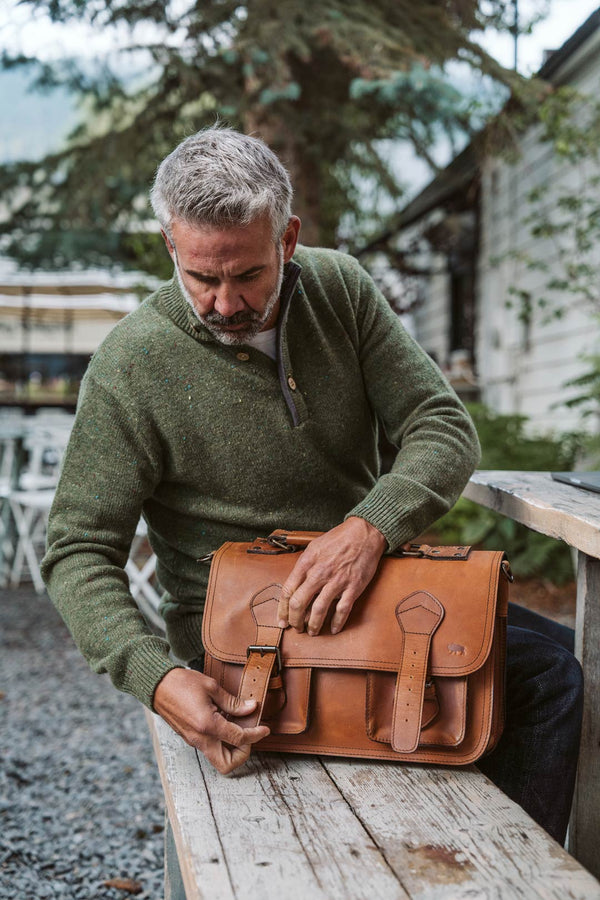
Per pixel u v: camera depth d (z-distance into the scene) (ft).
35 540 24.26
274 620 4.87
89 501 5.26
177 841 4.00
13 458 20.39
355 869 3.52
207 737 4.45
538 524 5.45
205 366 5.43
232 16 19.01
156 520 5.95
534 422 25.76
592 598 5.44
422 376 5.98
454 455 5.54
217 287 4.91
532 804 4.99
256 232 4.75
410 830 3.88
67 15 17.85
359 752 4.66
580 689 5.08
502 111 19.63
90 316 40.81
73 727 11.59
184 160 4.78
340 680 4.74
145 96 22.90
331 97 22.09
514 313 27.27
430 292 38.60
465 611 4.68
